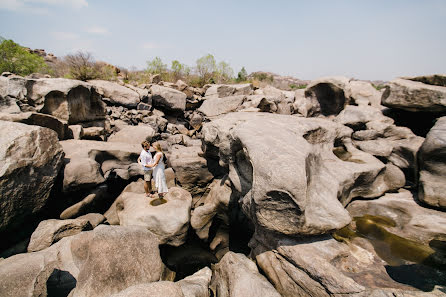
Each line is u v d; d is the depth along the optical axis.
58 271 4.00
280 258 4.50
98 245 3.82
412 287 3.68
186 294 4.24
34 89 7.59
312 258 4.07
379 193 6.44
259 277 4.48
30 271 3.76
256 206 4.36
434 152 5.52
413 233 4.94
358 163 6.47
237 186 5.79
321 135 6.81
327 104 11.64
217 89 14.38
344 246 4.46
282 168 4.07
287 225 4.22
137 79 18.45
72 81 8.31
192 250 6.66
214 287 5.10
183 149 10.03
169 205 6.34
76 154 6.86
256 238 5.22
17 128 5.35
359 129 9.09
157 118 11.86
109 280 3.60
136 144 8.78
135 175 8.02
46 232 4.92
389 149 7.29
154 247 4.32
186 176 8.30
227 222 7.26
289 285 4.21
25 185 5.03
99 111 9.92
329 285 3.74
